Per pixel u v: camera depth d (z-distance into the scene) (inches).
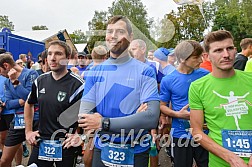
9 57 127.9
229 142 71.4
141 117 64.7
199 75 103.2
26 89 123.7
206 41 74.9
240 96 71.9
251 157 68.9
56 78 93.2
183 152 102.7
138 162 71.4
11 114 152.9
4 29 298.8
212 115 74.5
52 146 92.4
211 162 76.1
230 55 71.6
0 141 159.8
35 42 312.3
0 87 151.3
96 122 66.1
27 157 173.8
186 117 98.7
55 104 91.0
